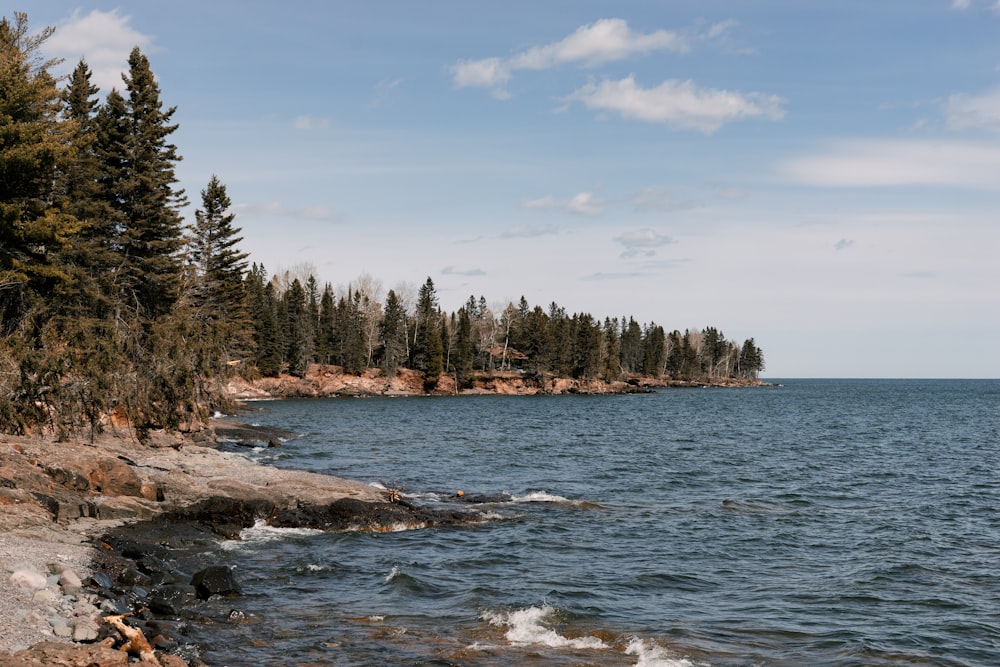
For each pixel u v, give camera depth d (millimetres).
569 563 19891
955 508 29359
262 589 16641
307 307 140625
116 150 47625
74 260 42094
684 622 15297
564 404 115500
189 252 69625
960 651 14000
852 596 17344
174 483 24500
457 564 19531
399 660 12523
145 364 36188
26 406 28641
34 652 10297
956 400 151250
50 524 18688
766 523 25781
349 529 23141
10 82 30750
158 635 12312
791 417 91312
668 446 53438
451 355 147250
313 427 65062
